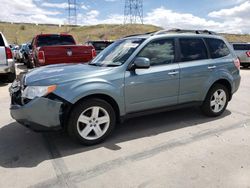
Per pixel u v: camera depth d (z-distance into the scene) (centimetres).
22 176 342
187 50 524
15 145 434
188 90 522
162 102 493
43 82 398
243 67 1852
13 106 413
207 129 505
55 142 446
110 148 423
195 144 436
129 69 451
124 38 546
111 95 430
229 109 648
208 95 555
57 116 397
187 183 323
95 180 332
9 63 920
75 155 400
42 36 1152
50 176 342
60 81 400
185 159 383
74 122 409
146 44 473
